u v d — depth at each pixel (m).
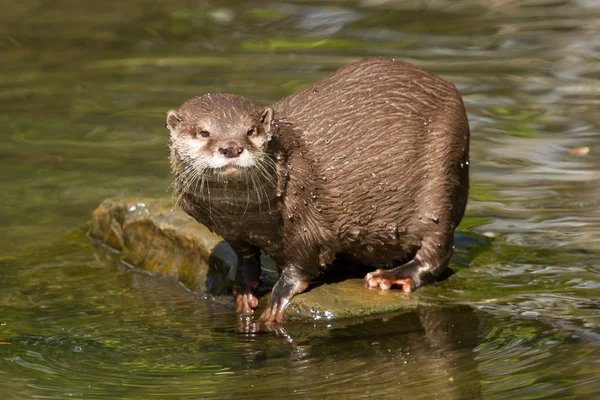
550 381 10.70
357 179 13.01
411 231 13.56
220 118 12.00
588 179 18.31
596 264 14.49
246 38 29.27
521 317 12.64
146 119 22.47
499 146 20.22
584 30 28.86
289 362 11.73
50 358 11.97
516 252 15.10
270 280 14.28
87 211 17.77
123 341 12.52
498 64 25.78
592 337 11.86
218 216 12.60
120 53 28.09
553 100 22.86
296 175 12.54
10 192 18.64
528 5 32.16
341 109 13.15
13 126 22.28
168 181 18.86
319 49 27.73
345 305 13.09
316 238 12.95
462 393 10.59
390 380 11.05
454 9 31.83
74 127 22.16
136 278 15.05
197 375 11.42
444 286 13.81
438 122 13.54
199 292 14.31
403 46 27.81
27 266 15.52
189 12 32.66
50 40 29.61
